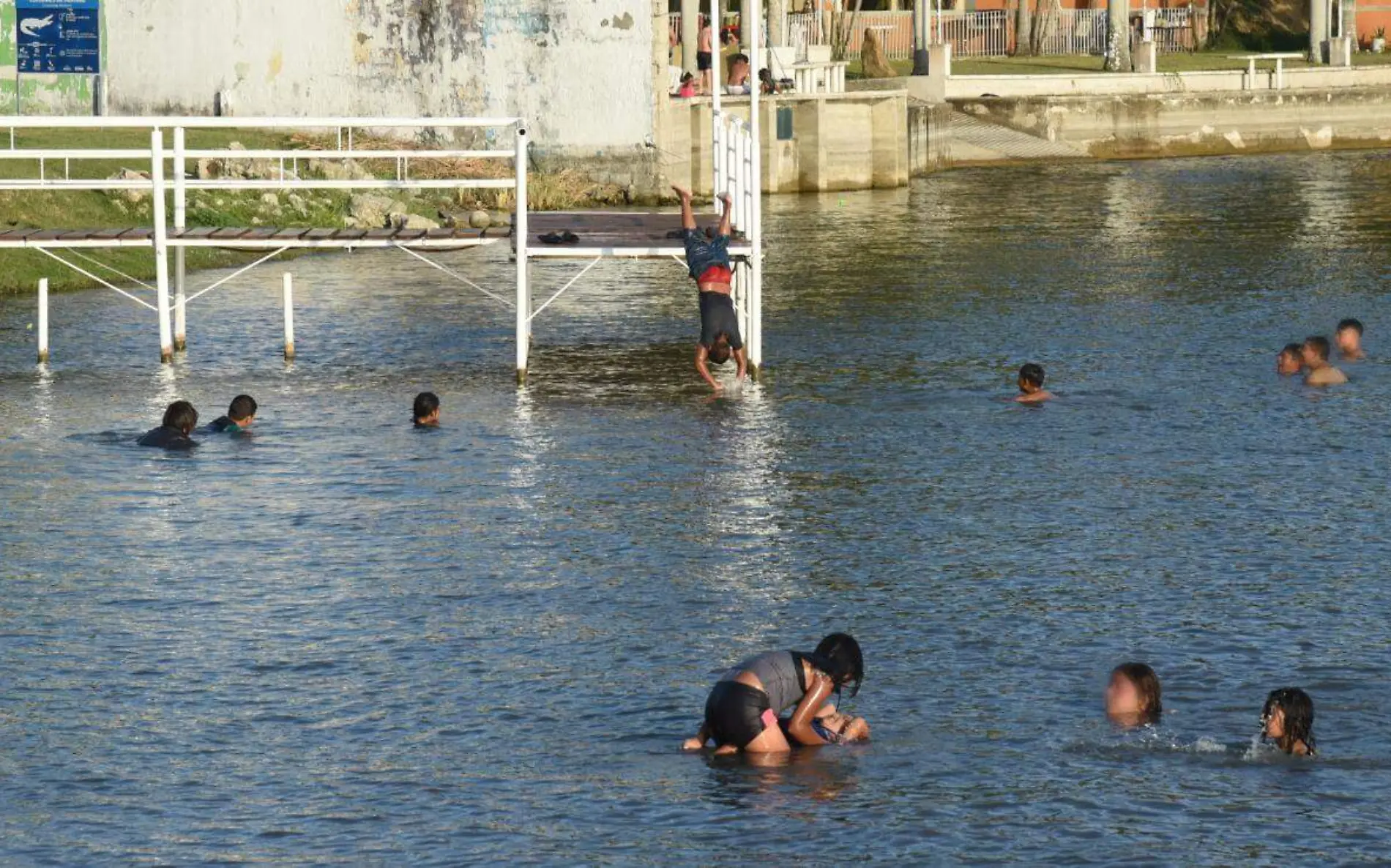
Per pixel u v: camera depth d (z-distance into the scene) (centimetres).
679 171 6769
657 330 3966
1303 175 7875
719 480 2583
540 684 1756
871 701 1702
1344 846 1388
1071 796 1483
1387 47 11606
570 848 1398
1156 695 1656
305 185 3541
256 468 2662
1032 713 1669
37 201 4975
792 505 2442
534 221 3900
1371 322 3906
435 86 6675
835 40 9706
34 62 6606
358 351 3697
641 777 1529
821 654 1612
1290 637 1873
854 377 3359
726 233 3312
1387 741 1598
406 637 1897
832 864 1368
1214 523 2327
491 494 2506
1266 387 3206
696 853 1385
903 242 5572
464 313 4216
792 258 5184
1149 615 1953
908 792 1492
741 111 7075
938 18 9738
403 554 2211
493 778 1532
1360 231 5722
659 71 6569
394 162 6419
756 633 1906
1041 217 6284
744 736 1570
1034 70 9669
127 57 6762
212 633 1916
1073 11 10750
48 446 2791
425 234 3538
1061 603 1998
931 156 8344
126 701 1717
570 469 2652
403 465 2678
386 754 1588
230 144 6088
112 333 3884
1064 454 2728
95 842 1413
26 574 2127
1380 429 2870
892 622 1939
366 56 6700
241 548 2238
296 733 1636
